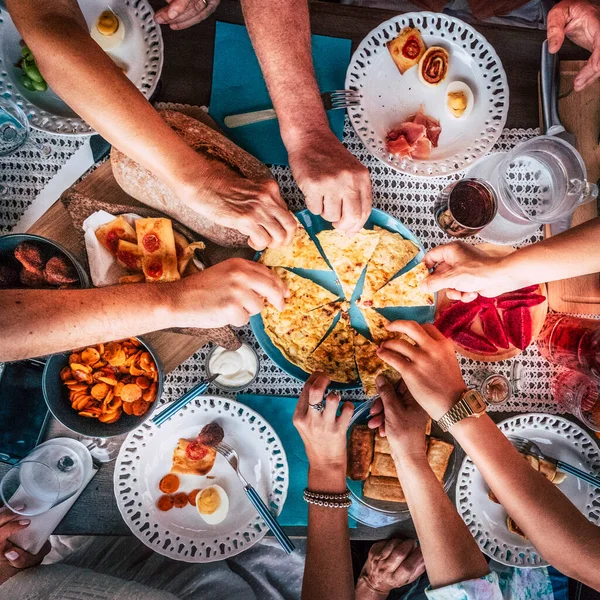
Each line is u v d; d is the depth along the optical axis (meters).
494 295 1.25
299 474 1.40
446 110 1.42
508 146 1.45
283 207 1.16
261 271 1.17
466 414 1.16
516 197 1.43
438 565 1.19
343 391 1.41
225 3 1.38
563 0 1.46
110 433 1.24
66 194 1.25
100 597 1.41
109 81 1.02
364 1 1.66
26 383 1.33
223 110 1.38
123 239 1.27
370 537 1.43
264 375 1.39
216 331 1.29
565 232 1.13
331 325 1.43
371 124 1.39
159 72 1.32
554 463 1.39
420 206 1.43
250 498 1.33
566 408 1.41
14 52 1.27
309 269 1.44
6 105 1.24
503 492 1.13
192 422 1.36
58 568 1.48
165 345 1.33
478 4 1.67
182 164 1.09
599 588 1.06
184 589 1.69
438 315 1.41
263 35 1.18
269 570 1.77
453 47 1.42
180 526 1.34
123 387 1.26
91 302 1.07
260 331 1.35
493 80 1.42
